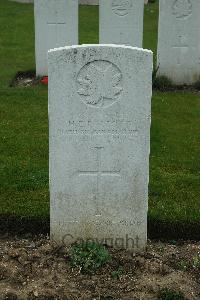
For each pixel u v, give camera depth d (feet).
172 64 17.70
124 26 17.34
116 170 9.40
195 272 9.31
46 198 11.07
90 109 9.12
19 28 25.99
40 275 9.11
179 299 8.77
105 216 9.63
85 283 9.00
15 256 9.43
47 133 13.91
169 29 17.28
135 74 8.97
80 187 9.48
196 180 11.93
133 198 9.53
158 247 10.00
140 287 8.94
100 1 17.12
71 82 9.00
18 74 18.83
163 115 15.28
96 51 8.89
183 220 10.41
